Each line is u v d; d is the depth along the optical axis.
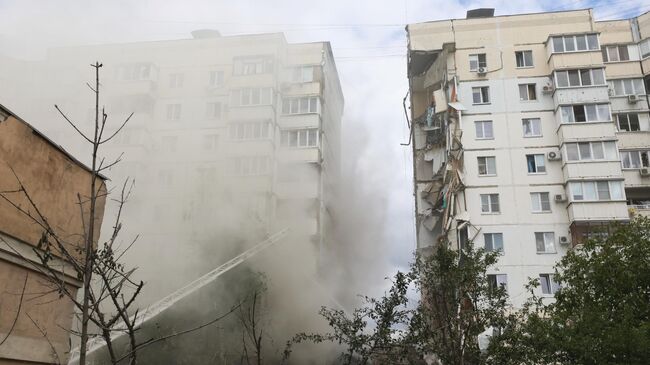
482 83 35.19
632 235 17.16
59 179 10.98
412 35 37.44
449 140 34.34
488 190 32.75
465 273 17.61
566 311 17.09
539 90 34.62
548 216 31.81
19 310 8.89
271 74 39.53
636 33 37.12
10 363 9.41
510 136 33.84
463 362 16.47
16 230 9.77
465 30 36.81
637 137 34.38
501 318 17.02
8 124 9.87
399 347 17.38
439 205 34.78
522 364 17.05
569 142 32.44
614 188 31.20
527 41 35.94
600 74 33.69
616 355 15.17
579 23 36.00
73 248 11.00
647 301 16.14
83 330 6.88
